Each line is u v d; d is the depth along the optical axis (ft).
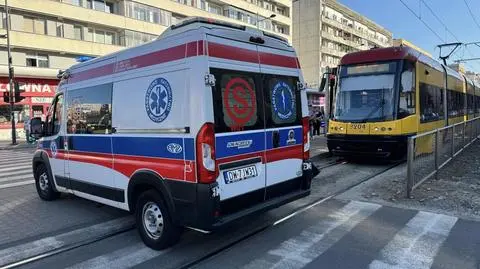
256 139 16.20
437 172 28.94
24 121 91.25
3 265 14.93
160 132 15.39
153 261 14.90
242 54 15.80
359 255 14.89
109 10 118.42
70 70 21.80
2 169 41.65
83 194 20.84
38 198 26.03
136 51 16.75
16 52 98.37
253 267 14.06
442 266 13.83
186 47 14.64
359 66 37.65
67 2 106.32
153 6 126.93
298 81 18.92
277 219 19.44
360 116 36.37
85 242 17.17
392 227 18.01
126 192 17.37
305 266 14.01
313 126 80.33
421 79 38.63
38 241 17.46
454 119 55.98
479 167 33.22
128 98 17.06
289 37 201.26
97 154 19.21
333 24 240.53
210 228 14.06
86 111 20.03
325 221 19.07
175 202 14.82
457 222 18.56
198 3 145.28
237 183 15.28
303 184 19.06
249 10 171.12
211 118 14.15
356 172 32.50
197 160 14.07
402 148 34.71
